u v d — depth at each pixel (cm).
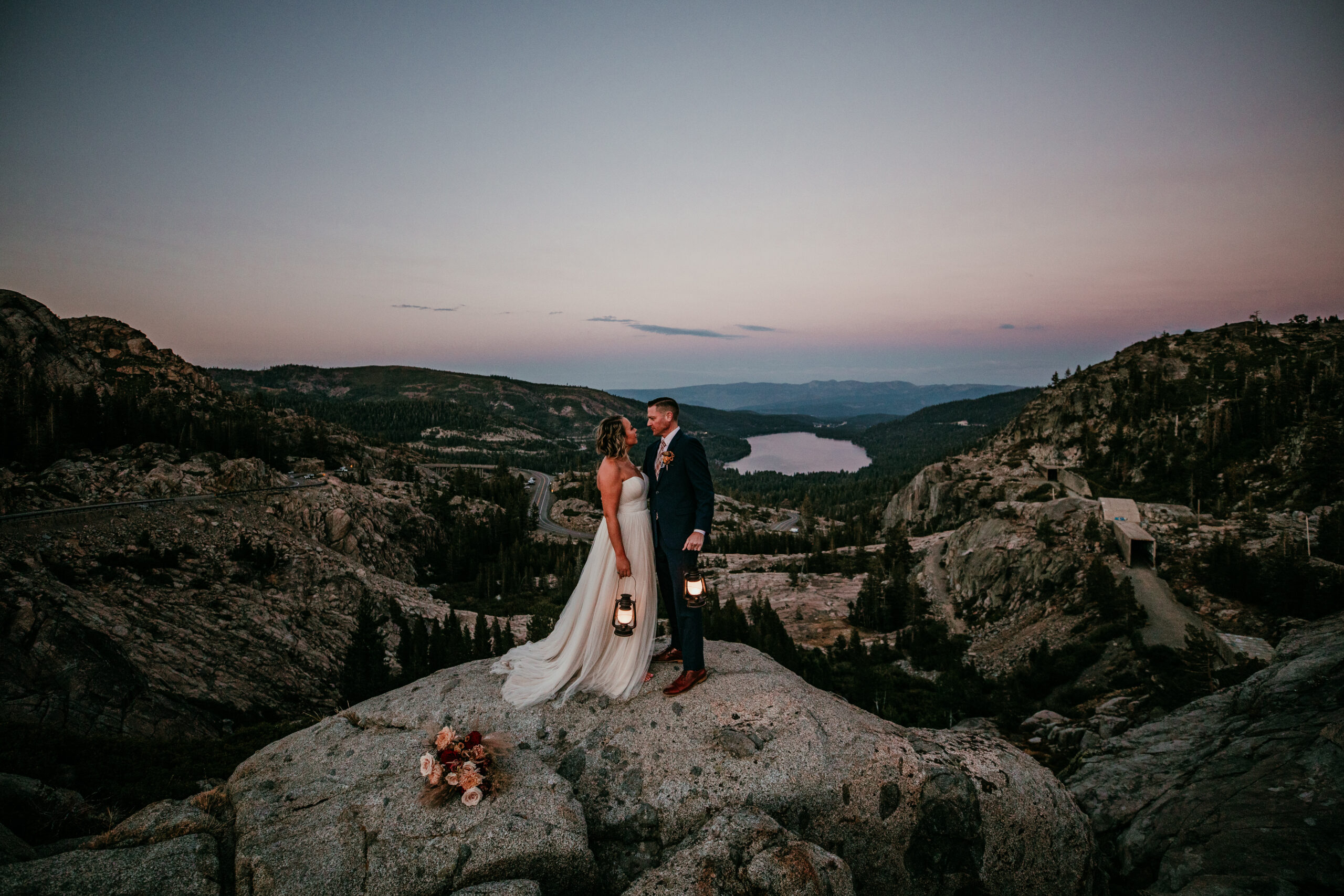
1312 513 6284
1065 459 14562
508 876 415
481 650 6056
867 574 10081
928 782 545
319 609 7875
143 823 434
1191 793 784
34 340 14162
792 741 540
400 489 16300
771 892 415
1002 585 6256
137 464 10100
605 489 572
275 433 17688
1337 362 12000
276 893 375
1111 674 3794
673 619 629
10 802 1059
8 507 8012
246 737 3177
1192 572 4944
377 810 439
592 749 533
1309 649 1038
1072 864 584
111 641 4728
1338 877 548
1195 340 16612
